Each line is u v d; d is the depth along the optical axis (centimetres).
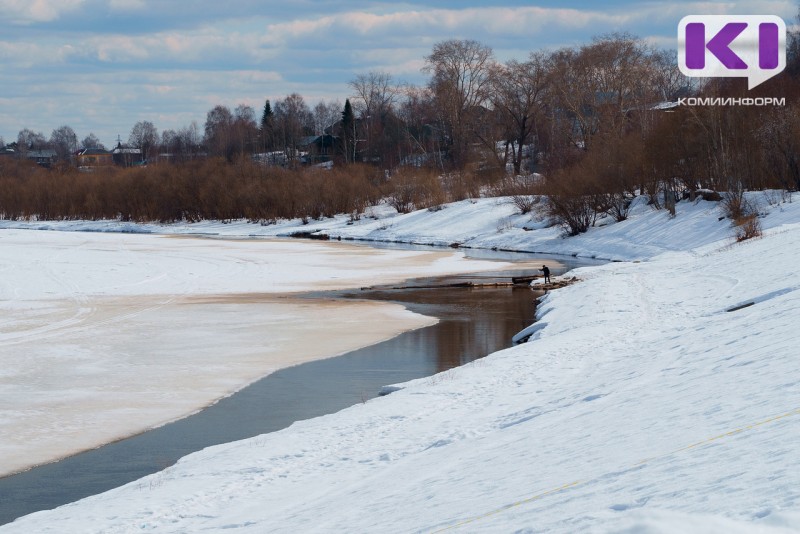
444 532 746
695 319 2314
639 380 1491
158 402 2067
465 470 1073
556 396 1584
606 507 680
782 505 559
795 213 4906
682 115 6294
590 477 835
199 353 2672
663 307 2722
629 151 6694
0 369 2436
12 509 1376
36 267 5369
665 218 5962
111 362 2539
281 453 1411
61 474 1554
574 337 2308
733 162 5912
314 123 19000
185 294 4181
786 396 974
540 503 765
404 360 2525
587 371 1831
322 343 2830
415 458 1265
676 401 1163
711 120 5991
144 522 1095
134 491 1288
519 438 1227
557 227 7169
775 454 717
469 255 6438
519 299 3906
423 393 1780
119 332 3064
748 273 3030
